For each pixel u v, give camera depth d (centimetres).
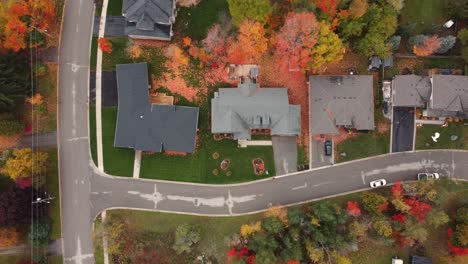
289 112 6278
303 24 5488
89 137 6606
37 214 6291
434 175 6481
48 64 6556
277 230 5941
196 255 6488
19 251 6481
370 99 6341
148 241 6494
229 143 6575
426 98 6359
